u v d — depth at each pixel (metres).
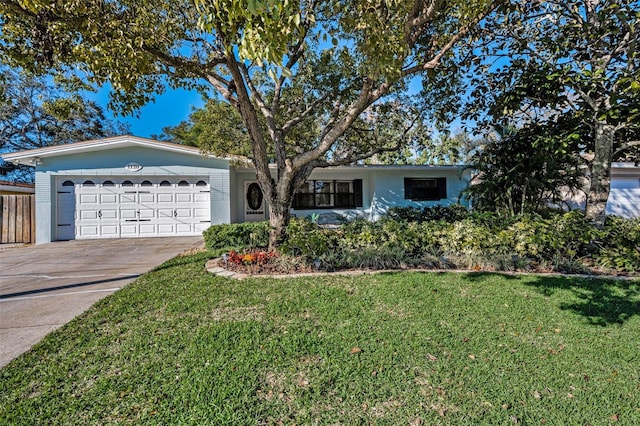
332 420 2.03
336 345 2.93
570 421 2.05
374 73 3.89
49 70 5.45
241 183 13.49
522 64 6.43
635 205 14.27
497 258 5.87
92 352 2.82
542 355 2.86
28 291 4.82
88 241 10.22
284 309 3.78
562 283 4.91
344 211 13.67
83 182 10.74
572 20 6.20
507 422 2.03
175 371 2.51
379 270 5.71
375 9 3.62
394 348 2.90
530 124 7.57
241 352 2.79
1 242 10.35
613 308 3.96
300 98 8.48
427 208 12.63
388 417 2.06
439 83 7.00
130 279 5.43
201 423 1.97
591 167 7.27
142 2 4.47
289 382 2.39
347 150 9.42
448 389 2.35
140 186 11.02
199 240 10.17
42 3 3.48
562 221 6.34
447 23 5.49
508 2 5.39
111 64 3.97
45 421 2.00
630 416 2.12
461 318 3.61
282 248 6.09
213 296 4.25
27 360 2.70
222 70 7.48
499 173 8.61
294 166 6.27
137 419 2.01
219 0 2.41
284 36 2.32
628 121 5.46
